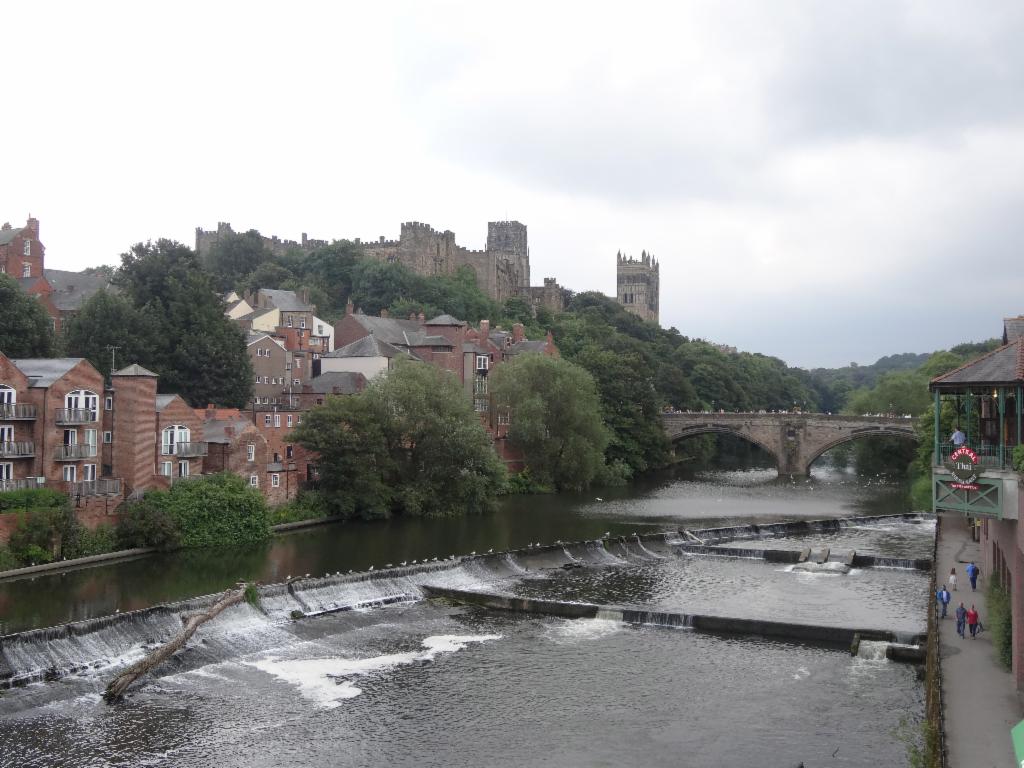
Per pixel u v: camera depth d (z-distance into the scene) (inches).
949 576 2743.6
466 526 4343.0
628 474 6722.4
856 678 2255.2
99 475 3538.4
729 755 1808.6
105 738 1849.2
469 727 1943.9
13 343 4318.4
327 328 7352.4
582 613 2819.9
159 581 2933.1
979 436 2300.7
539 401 5728.3
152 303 5236.2
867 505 5383.9
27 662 2085.4
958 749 1487.5
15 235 6122.1
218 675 2235.5
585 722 1975.9
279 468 4224.9
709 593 3127.5
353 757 1793.8
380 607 2886.3
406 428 4630.9
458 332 6604.3
